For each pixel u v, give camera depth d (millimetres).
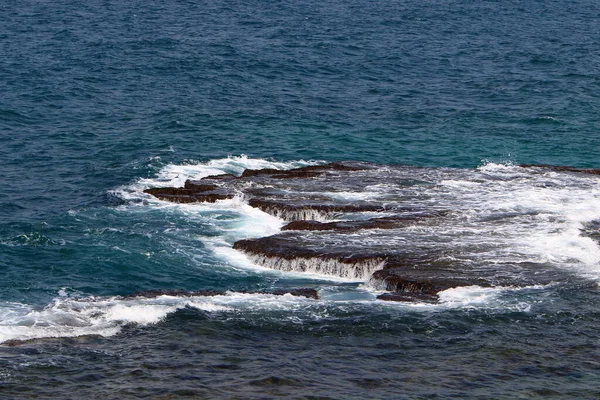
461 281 120875
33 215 145375
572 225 138375
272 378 99188
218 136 189500
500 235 134875
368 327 110750
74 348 104562
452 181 157500
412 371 101688
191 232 139250
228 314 113250
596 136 198000
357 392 97125
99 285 123688
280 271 128250
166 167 169625
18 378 98000
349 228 136375
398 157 179750
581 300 117625
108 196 153875
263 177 158750
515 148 187625
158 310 113438
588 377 101375
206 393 96062
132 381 98000
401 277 121250
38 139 186250
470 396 97062
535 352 106188
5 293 119625
